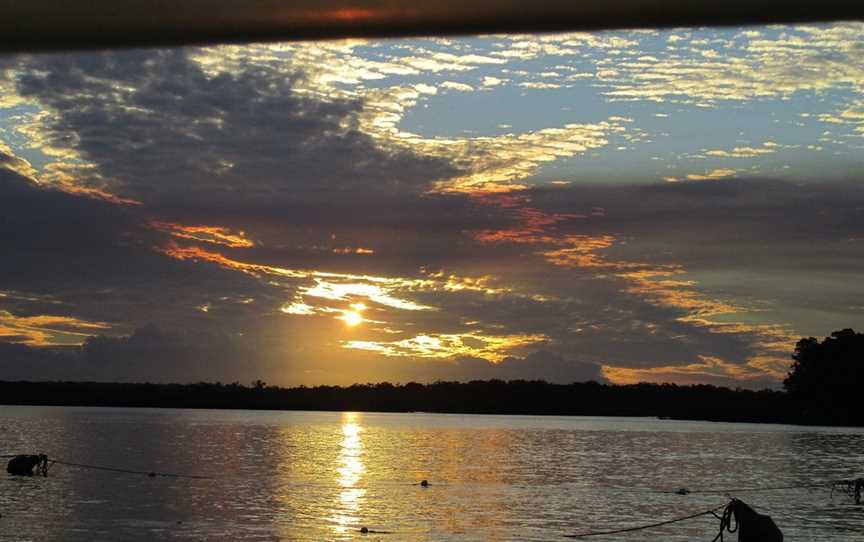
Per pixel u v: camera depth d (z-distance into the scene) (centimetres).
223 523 4812
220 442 14038
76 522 4784
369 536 4466
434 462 10275
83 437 14812
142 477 7512
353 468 9038
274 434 17800
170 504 5609
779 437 18450
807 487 7519
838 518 5409
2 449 11288
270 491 6531
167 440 14400
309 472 8412
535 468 9494
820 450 13525
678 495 6744
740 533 4359
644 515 5488
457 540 4403
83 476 7419
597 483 7719
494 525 4934
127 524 4738
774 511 5759
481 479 7962
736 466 10075
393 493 6556
